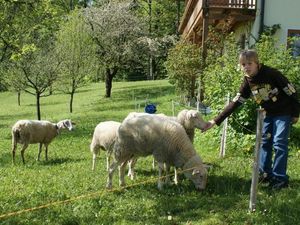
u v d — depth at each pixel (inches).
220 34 751.1
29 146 561.6
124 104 1100.5
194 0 911.0
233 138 407.5
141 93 1301.7
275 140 258.7
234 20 721.6
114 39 1291.8
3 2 719.7
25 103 1412.4
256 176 228.4
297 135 414.6
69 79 1034.1
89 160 436.8
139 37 1354.6
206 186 284.2
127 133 283.0
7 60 882.8
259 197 252.2
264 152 272.5
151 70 1984.5
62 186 311.7
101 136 354.3
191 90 822.5
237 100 261.0
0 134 753.6
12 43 738.2
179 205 250.1
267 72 247.6
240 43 791.1
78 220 232.8
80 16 1179.9
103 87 1604.3
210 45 735.1
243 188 273.7
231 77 434.0
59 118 937.5
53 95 1537.9
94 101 1251.2
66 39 1008.2
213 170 323.9
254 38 690.8
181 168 283.4
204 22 727.1
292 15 712.4
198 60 797.2
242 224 215.9
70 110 1057.5
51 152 512.1
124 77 2070.6
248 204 243.4
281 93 253.0
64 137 633.6
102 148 373.1
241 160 360.2
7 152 520.7
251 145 389.1
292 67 443.5
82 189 298.7
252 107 400.2
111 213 241.8
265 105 259.0
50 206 255.6
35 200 275.3
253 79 250.8
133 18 1321.4
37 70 854.5
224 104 424.8
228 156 374.0
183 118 326.0
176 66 815.1
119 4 1358.3
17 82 874.1
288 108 255.3
